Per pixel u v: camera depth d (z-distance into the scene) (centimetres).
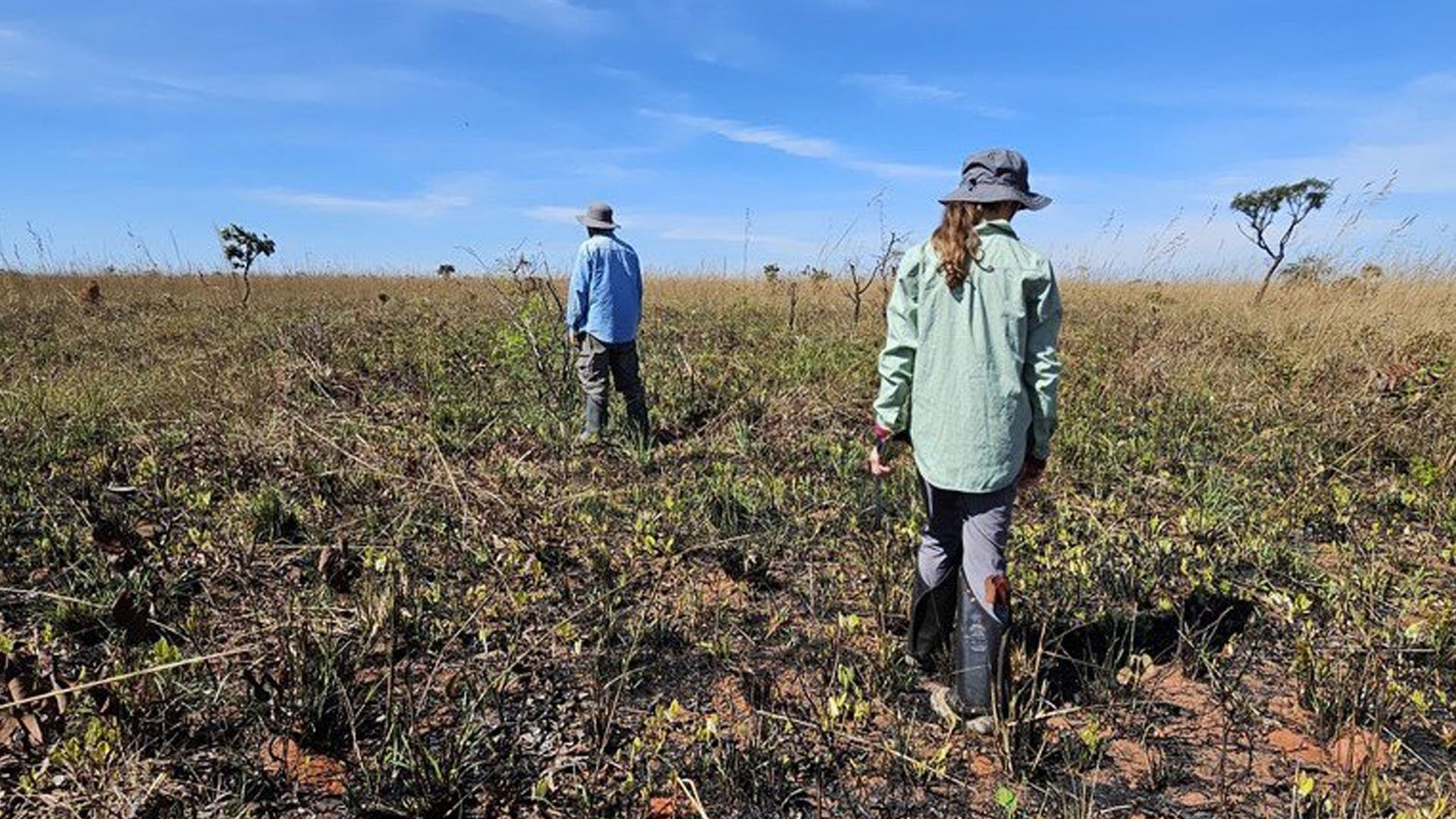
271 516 417
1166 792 259
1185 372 780
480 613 345
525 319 754
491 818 244
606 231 590
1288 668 326
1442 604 353
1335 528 461
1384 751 276
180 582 358
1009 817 244
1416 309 1102
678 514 446
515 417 636
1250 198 1391
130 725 258
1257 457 556
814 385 732
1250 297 1430
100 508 415
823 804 254
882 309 1331
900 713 296
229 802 241
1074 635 346
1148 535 441
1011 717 276
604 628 337
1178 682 318
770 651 336
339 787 254
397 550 388
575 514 444
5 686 253
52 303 1380
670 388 717
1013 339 267
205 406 617
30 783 239
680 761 270
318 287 1873
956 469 273
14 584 360
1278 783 262
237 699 280
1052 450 560
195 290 1755
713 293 1623
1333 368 751
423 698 281
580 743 276
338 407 633
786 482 508
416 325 1048
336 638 311
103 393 635
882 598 358
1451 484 516
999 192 263
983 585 279
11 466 472
